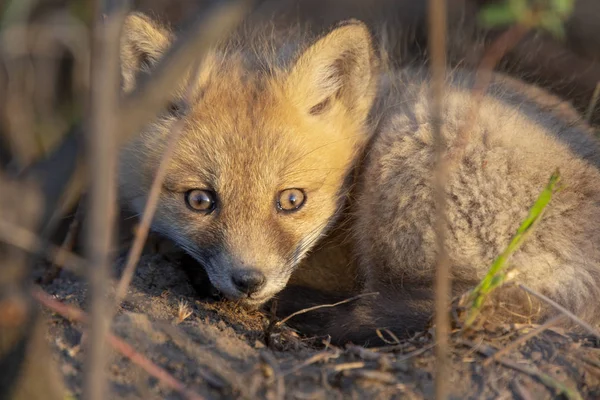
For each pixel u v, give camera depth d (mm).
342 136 8375
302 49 8250
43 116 10406
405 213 7473
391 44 11117
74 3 10383
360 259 8180
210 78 8172
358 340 7242
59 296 7027
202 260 7906
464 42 10875
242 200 7750
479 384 5938
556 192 7098
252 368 5941
